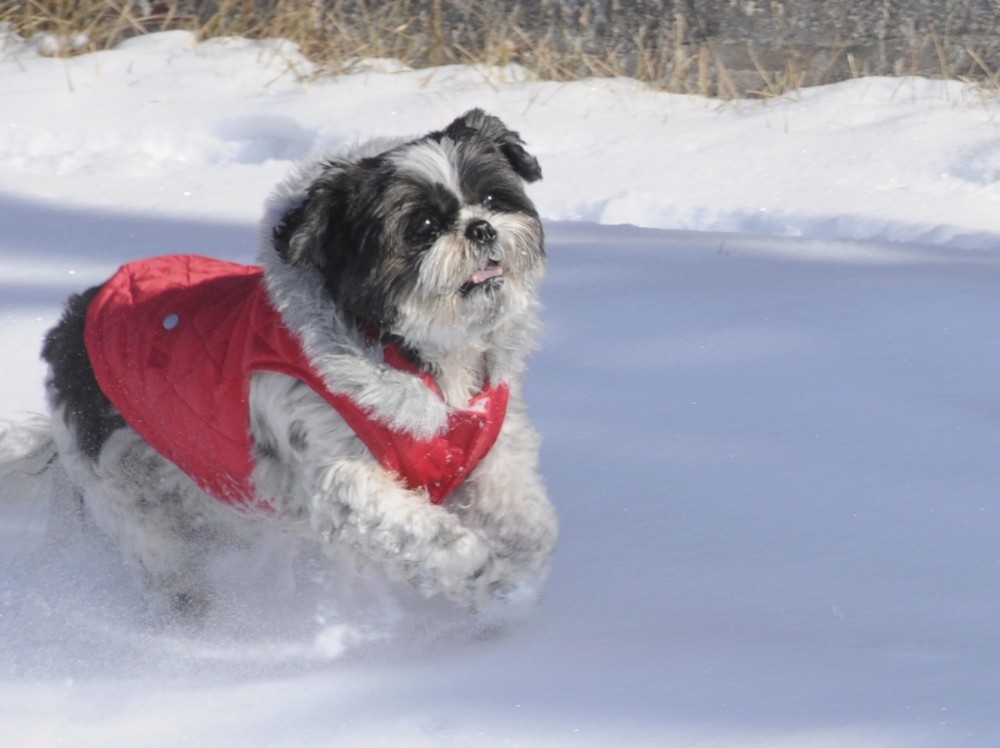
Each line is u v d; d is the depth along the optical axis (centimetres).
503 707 599
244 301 753
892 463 834
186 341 753
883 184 1476
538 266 733
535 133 1633
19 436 880
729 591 712
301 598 775
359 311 696
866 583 705
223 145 1653
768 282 1138
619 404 938
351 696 636
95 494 811
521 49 1895
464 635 714
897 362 972
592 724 574
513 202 729
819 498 801
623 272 1175
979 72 1816
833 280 1140
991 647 620
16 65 1852
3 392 977
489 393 725
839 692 583
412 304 687
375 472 706
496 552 734
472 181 706
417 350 711
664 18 1853
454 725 586
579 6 1880
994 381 938
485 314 698
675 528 786
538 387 970
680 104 1773
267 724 612
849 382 946
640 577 740
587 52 1889
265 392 716
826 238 1280
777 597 700
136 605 802
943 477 812
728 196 1428
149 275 818
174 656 733
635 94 1800
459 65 1878
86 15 1969
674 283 1142
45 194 1420
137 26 1973
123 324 785
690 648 643
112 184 1470
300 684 663
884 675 596
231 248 1241
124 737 617
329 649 716
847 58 1830
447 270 680
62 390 814
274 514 762
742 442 875
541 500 747
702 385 957
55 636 759
